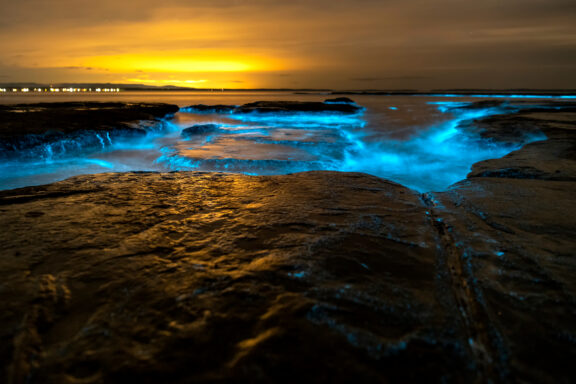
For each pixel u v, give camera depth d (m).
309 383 1.00
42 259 1.70
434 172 6.40
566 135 6.54
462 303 1.43
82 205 2.63
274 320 1.26
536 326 1.28
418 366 1.08
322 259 1.75
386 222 2.33
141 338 1.17
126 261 1.71
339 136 9.53
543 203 2.70
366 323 1.26
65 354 1.09
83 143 8.20
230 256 1.77
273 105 19.30
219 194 3.01
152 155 8.01
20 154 6.91
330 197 2.93
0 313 1.27
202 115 18.98
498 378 1.06
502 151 7.07
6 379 1.00
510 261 1.76
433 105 26.11
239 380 1.01
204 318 1.27
